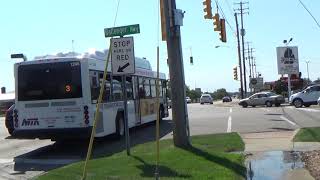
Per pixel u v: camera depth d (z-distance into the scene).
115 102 21.12
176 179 10.95
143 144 18.47
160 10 16.66
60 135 18.41
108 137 21.50
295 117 30.70
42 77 18.66
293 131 21.39
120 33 13.91
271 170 12.14
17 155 18.25
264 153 15.09
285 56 55.78
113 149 18.48
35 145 21.25
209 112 43.59
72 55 19.48
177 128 15.72
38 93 18.64
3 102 84.56
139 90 25.17
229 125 26.73
